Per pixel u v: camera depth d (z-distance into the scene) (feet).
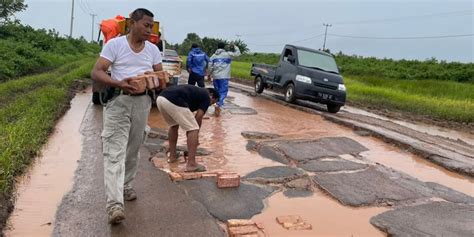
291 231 13.46
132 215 13.55
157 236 12.28
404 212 15.49
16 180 16.40
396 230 13.80
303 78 42.73
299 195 16.75
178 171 18.44
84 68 65.21
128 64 12.71
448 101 59.52
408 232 13.70
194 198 15.49
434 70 110.73
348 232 13.69
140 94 12.91
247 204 15.33
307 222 14.21
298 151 23.08
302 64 44.75
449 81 98.37
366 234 13.62
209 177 17.60
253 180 17.97
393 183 18.72
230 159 21.12
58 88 40.65
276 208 15.28
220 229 13.04
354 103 59.67
